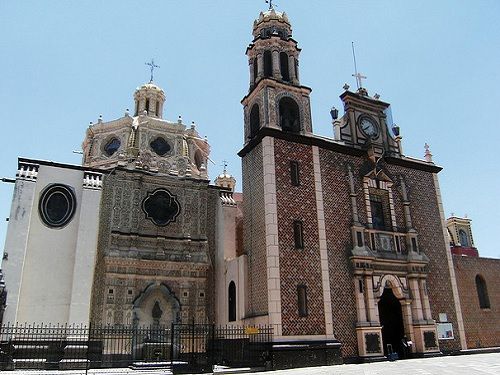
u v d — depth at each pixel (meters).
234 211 33.06
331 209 27.55
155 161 34.94
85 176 30.20
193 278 31.31
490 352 30.58
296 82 30.53
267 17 32.69
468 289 32.62
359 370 19.73
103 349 26.98
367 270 26.77
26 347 25.09
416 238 29.61
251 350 24.16
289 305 24.02
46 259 27.45
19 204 27.38
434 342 27.58
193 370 21.83
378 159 30.23
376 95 32.72
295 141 27.94
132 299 28.97
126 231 30.30
